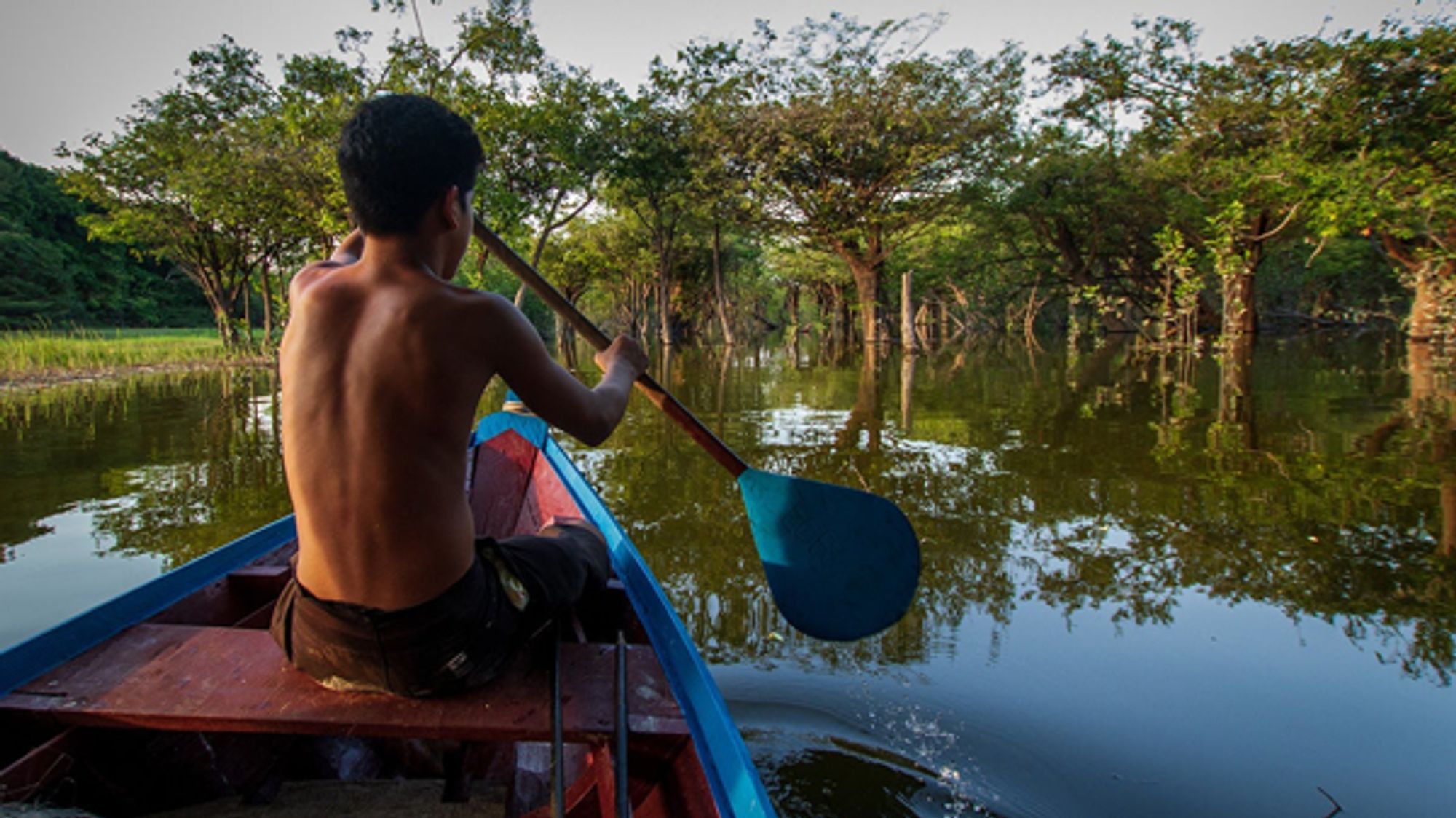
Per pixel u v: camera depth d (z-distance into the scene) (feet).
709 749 4.52
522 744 6.19
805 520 7.51
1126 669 8.62
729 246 117.91
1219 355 51.11
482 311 4.49
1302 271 84.23
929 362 53.01
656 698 5.08
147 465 19.49
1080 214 76.28
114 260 151.33
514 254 6.98
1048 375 40.65
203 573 6.95
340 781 5.66
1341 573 11.24
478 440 12.73
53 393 37.06
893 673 8.61
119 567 12.14
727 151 69.21
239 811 5.26
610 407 5.56
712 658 9.02
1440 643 9.07
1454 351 49.52
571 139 61.36
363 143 4.37
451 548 4.49
